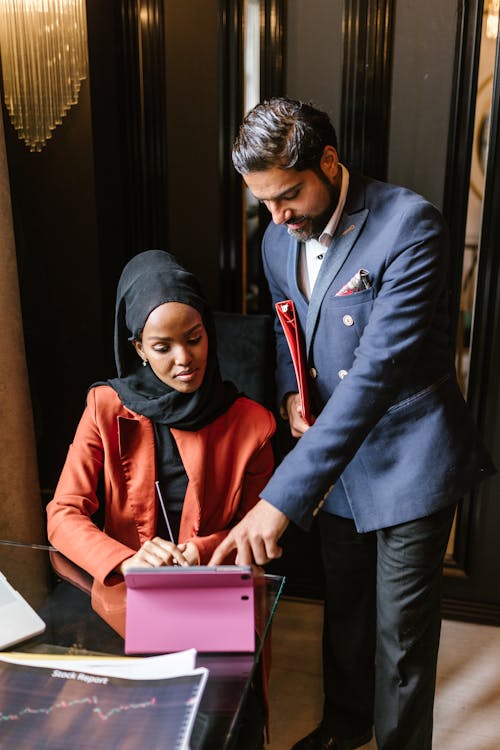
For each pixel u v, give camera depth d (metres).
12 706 0.84
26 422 1.79
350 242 1.28
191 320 1.21
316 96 1.76
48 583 1.14
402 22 1.65
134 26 1.75
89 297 1.87
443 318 1.35
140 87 1.80
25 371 1.78
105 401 1.36
